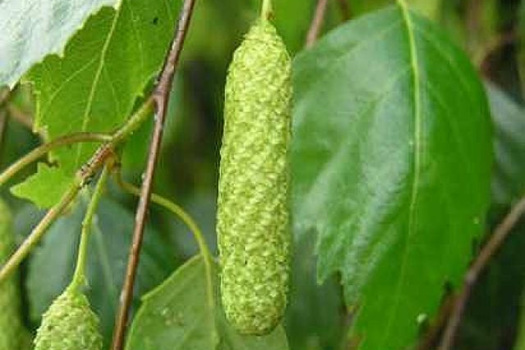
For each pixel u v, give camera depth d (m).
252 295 0.18
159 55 0.20
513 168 0.27
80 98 0.20
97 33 0.20
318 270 0.22
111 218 0.25
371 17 0.22
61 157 0.21
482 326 0.28
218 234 0.18
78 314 0.18
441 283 0.22
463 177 0.22
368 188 0.22
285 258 0.18
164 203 0.21
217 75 0.33
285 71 0.18
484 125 0.22
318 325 0.27
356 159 0.22
